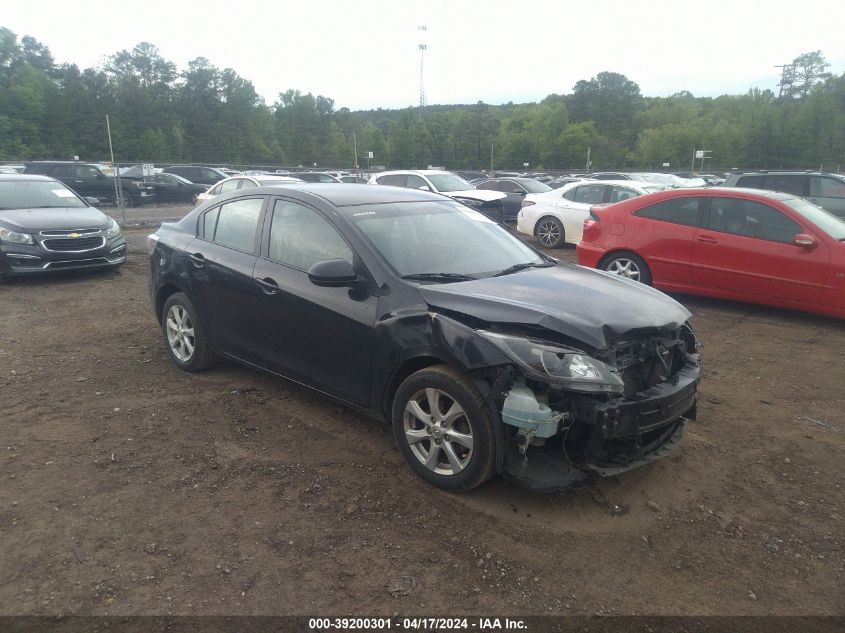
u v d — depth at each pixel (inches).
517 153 3284.9
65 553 120.4
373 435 171.5
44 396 195.8
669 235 325.1
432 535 128.4
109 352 241.0
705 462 161.3
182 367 217.8
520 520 133.9
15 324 282.2
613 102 4099.4
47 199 410.0
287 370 177.6
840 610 110.8
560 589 114.3
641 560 122.8
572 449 134.6
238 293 186.9
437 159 3221.0
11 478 146.6
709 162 3122.5
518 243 196.5
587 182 542.6
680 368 150.5
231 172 1205.7
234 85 2982.3
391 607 108.9
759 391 212.7
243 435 170.9
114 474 149.6
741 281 304.2
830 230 288.2
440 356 137.4
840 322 298.8
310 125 3061.0
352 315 155.6
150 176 978.1
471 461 135.6
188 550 122.2
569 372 124.8
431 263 163.8
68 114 2487.7
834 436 178.2
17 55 2923.2
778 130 2920.8
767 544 128.6
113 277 401.1
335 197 180.7
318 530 129.3
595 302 144.5
